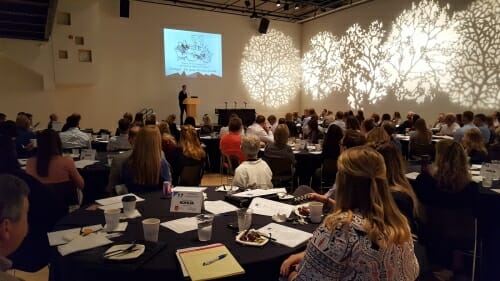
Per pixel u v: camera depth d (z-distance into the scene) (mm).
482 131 5305
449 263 2178
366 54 9414
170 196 2256
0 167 2049
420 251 2328
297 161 4770
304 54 11781
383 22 8875
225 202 2115
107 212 1645
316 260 1021
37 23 6375
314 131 5906
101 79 8977
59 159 2613
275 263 1376
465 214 2080
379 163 1084
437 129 6848
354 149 1143
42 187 1983
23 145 4582
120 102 9281
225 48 10570
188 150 3689
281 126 4051
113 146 4582
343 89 10242
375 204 1038
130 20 9250
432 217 2184
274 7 11188
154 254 1379
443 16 7465
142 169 2420
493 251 2316
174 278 1277
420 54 7984
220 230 1669
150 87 9609
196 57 10148
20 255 1919
